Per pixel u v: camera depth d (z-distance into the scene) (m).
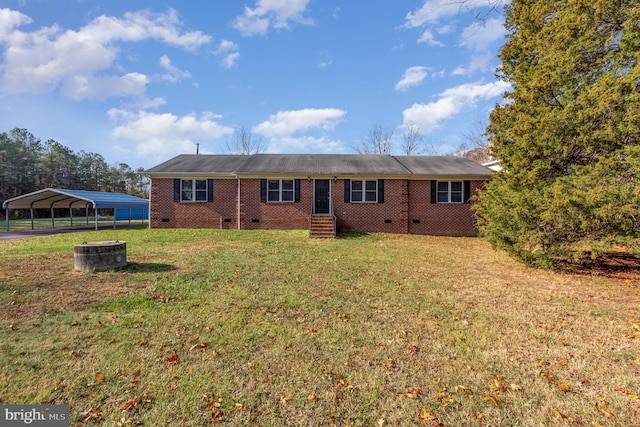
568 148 6.80
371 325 4.03
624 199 5.70
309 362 3.09
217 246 10.07
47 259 7.45
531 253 7.48
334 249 10.02
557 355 3.31
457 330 3.92
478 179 15.24
